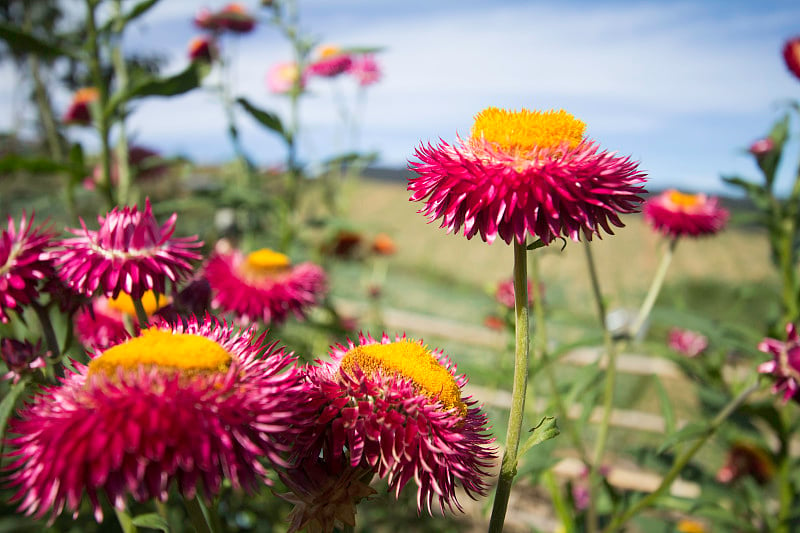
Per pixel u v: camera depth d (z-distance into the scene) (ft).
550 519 14.44
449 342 24.89
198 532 3.74
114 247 4.47
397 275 44.55
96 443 2.81
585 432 19.34
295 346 11.93
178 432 2.90
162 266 4.53
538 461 8.24
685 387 23.50
